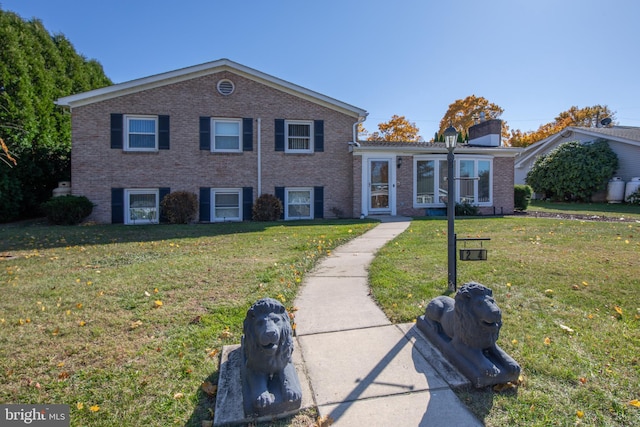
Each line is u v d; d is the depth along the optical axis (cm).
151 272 522
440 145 1600
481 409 224
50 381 257
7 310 383
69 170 1472
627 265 531
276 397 218
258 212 1348
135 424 214
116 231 966
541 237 792
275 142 1405
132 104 1282
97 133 1258
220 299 411
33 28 1555
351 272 530
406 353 291
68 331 333
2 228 1043
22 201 1283
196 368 273
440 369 266
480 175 1508
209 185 1352
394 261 583
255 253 658
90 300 410
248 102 1379
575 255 604
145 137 1307
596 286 438
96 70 2045
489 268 525
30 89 1378
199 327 341
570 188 2066
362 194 1409
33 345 307
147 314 370
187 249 702
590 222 1080
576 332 323
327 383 252
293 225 1111
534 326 336
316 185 1443
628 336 314
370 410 224
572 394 238
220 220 1373
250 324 225
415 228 981
